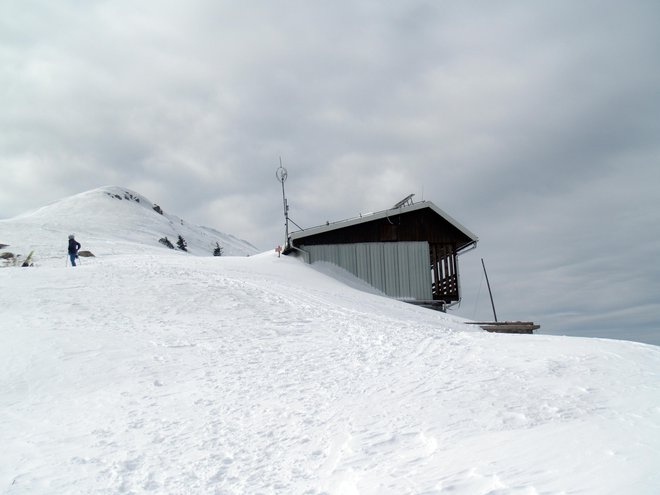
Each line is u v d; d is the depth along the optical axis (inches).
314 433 290.8
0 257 1373.0
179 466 256.8
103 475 249.3
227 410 334.6
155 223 4466.0
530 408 300.0
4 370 413.4
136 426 313.3
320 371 409.4
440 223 1222.9
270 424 308.3
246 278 896.9
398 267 1180.5
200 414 329.4
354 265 1165.7
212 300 676.1
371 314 684.1
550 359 395.2
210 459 263.9
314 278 1023.0
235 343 498.9
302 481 233.3
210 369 422.0
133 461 264.7
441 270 1267.2
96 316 582.2
